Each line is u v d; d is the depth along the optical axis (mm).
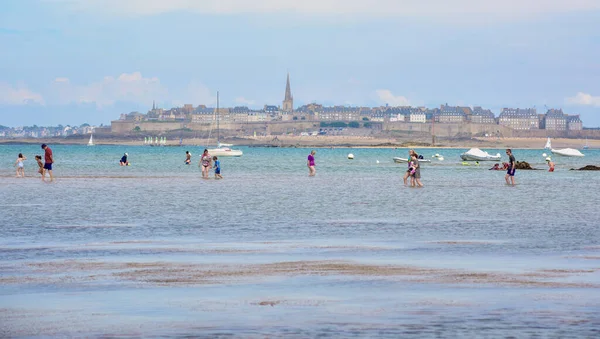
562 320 23094
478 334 21422
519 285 29172
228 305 25562
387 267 33844
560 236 45906
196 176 129000
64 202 70875
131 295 27422
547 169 173500
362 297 26875
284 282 30078
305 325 22578
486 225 52469
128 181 109938
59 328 22328
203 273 32312
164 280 30594
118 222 53844
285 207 67062
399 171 160750
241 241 43594
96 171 148250
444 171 158875
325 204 70375
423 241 43562
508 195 83688
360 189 94125
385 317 23625
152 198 76688
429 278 30859
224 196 80062
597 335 21266
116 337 21234
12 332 21906
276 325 22594
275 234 47094
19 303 25969
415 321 23047
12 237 45062
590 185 105188
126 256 37438
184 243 42656
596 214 60844
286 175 138000
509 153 106500
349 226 51750
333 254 38250
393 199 77125
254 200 74875
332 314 24094
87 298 26844
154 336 21297
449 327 22250
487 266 34062
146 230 48969
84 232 47688
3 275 31766
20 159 122500
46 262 35438
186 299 26625
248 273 32312
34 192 84500
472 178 126125
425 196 81750
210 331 21875
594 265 34312
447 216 59094
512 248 40375
